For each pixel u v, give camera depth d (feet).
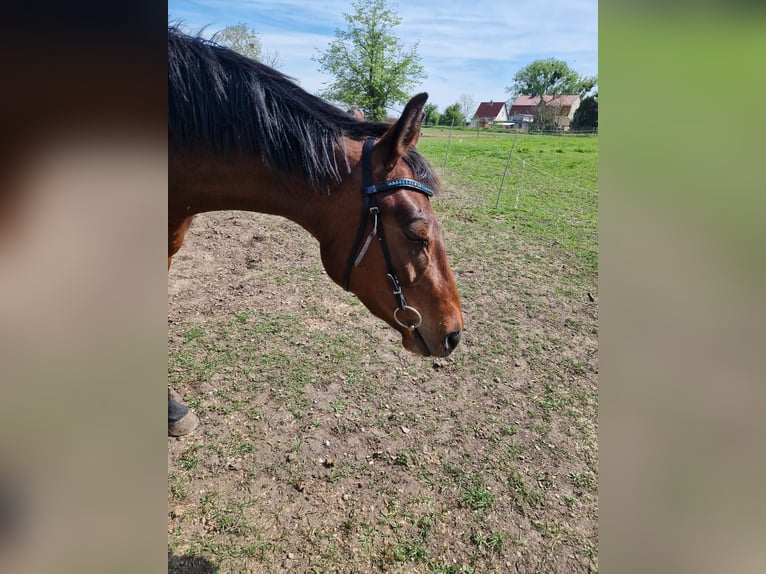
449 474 8.07
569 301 15.72
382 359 11.50
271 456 8.22
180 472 7.75
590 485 8.02
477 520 7.22
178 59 4.73
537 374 11.30
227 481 7.64
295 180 5.27
